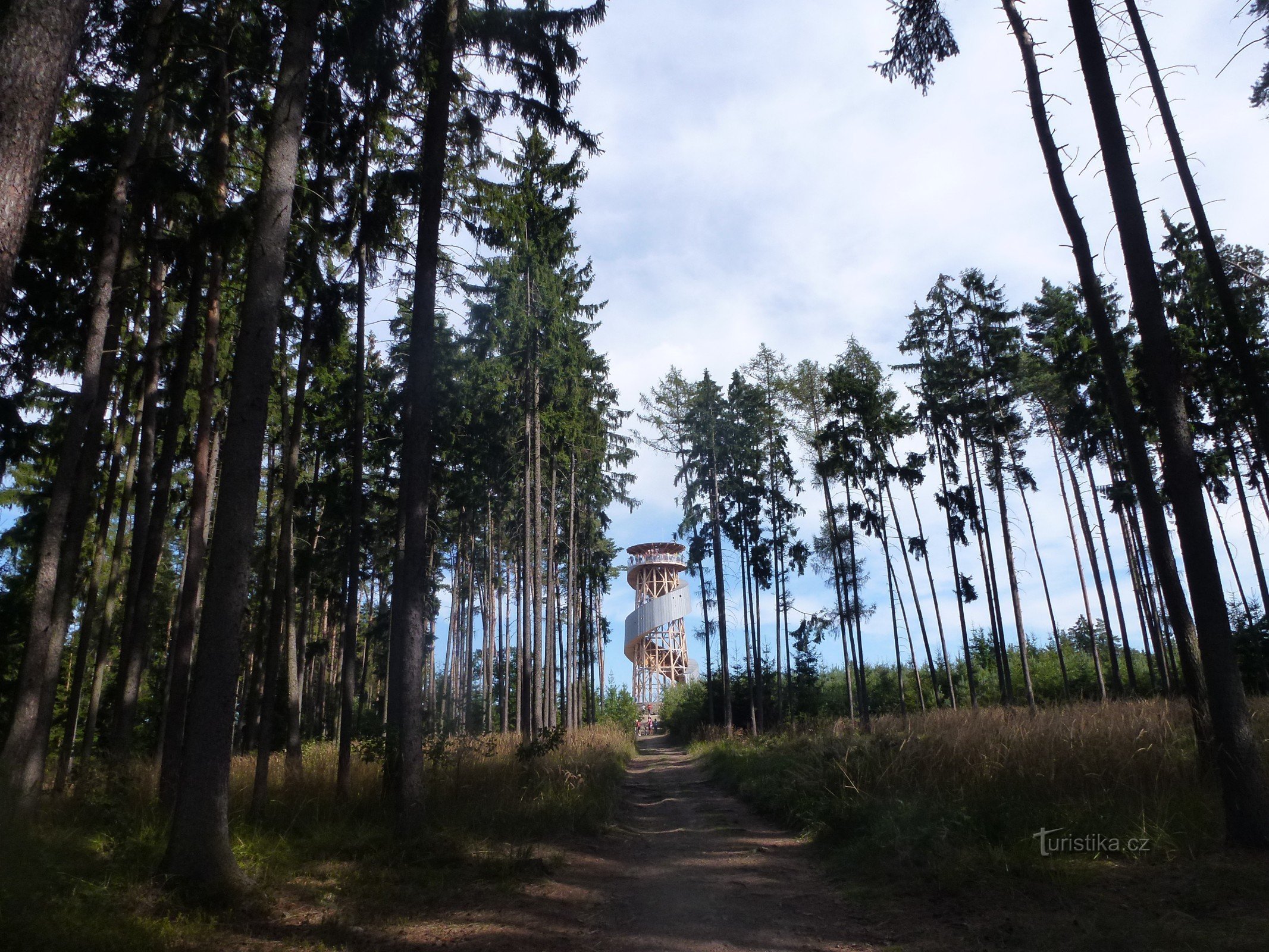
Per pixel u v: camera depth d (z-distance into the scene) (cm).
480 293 1593
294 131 864
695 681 4662
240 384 780
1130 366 2278
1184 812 738
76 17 490
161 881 660
